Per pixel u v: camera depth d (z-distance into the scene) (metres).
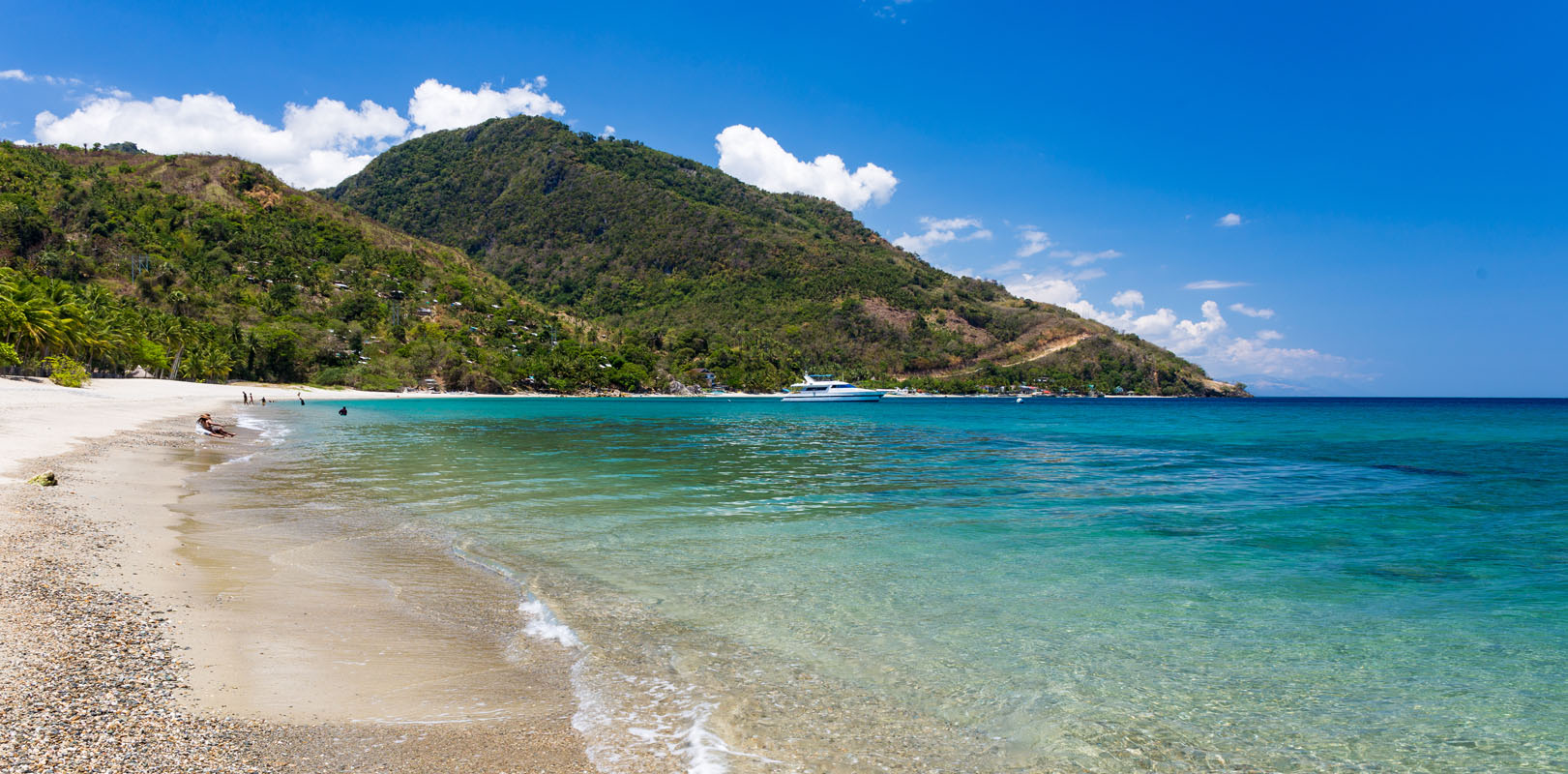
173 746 5.54
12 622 7.68
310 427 50.50
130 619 8.26
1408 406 148.25
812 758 6.00
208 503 17.47
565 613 9.66
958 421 78.75
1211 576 12.26
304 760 5.52
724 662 8.11
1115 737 6.59
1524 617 10.15
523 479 24.20
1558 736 6.75
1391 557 13.71
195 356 116.12
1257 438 49.72
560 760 5.75
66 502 15.54
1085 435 52.81
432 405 107.62
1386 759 6.33
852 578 11.84
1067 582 11.72
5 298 72.25
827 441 46.03
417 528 15.30
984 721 6.83
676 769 5.68
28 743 5.28
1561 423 70.88
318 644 8.07
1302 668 8.30
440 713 6.52
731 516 17.67
